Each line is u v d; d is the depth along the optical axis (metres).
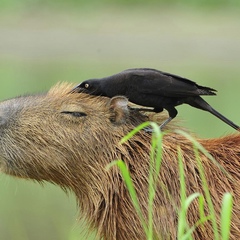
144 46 66.25
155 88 22.61
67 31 68.44
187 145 23.14
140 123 23.36
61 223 32.19
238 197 22.42
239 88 54.00
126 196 22.75
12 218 33.34
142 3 71.81
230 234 22.02
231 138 23.47
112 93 23.05
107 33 68.25
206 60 63.66
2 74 58.91
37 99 23.48
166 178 22.70
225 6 70.81
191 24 68.81
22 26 68.94
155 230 22.36
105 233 23.14
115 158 23.00
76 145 23.00
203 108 23.05
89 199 23.20
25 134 23.08
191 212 22.19
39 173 23.39
